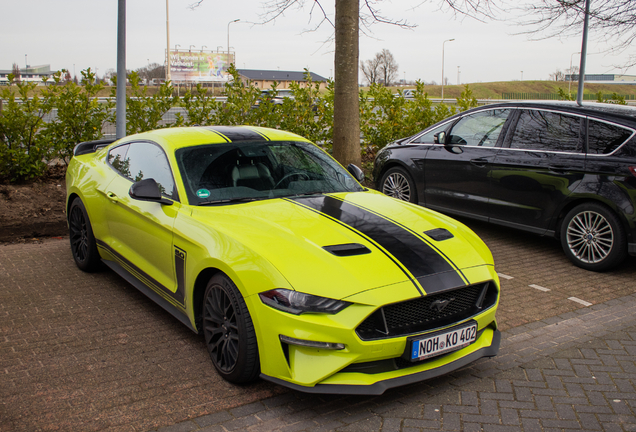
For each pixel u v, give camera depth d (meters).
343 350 2.75
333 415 2.90
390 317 2.85
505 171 6.24
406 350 2.85
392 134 11.13
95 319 4.14
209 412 2.90
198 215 3.54
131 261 4.28
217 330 3.23
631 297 4.85
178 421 2.80
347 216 3.55
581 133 5.66
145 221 3.98
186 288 3.48
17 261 5.59
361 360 2.78
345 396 3.11
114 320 4.13
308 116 10.16
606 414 2.93
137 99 9.15
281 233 3.19
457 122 7.08
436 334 2.93
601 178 5.34
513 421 2.86
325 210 3.63
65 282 4.98
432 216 3.84
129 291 4.77
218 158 4.08
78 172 5.26
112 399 3.00
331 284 2.80
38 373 3.29
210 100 9.52
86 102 8.62
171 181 3.90
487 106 6.74
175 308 3.77
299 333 2.75
